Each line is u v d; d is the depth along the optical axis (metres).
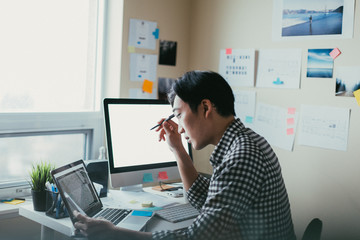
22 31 2.04
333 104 2.08
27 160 2.08
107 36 2.37
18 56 2.04
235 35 2.45
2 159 2.00
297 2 2.19
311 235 1.33
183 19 2.62
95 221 1.33
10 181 2.03
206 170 2.59
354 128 2.01
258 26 2.35
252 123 2.38
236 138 1.25
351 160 2.02
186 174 1.64
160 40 2.49
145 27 2.39
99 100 2.37
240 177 1.12
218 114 1.29
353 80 2.01
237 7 2.44
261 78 2.34
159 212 1.62
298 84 2.19
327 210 2.10
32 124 2.05
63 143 2.23
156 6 2.45
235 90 2.46
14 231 1.96
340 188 2.06
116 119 1.89
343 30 2.04
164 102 2.07
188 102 1.30
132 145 1.93
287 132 2.23
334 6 2.06
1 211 1.83
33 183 1.66
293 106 2.21
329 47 2.08
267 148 1.26
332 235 2.09
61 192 1.45
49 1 2.14
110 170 1.83
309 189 2.16
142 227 1.41
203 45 2.61
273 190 1.18
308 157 2.16
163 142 2.03
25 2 2.05
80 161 1.73
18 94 2.05
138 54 2.37
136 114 1.96
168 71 2.55
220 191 1.13
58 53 2.20
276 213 1.19
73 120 2.22
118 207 1.74
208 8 2.57
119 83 2.30
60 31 2.20
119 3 2.29
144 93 2.42
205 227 1.10
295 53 2.20
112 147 1.86
